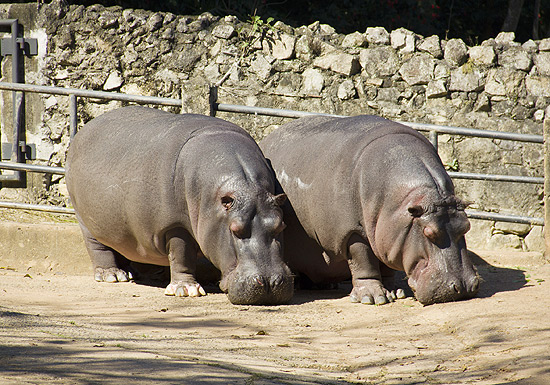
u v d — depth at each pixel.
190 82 34.78
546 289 24.58
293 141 28.70
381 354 17.94
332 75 39.16
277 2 57.50
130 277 30.25
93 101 40.88
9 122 41.53
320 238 26.38
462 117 38.22
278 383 14.33
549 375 15.05
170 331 20.00
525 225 37.06
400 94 38.75
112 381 13.21
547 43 38.19
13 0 48.19
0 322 18.39
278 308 23.94
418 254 23.36
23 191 41.28
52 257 32.31
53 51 41.38
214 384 13.65
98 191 27.88
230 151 25.52
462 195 37.88
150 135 27.14
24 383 12.55
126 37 40.88
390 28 57.06
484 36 61.69
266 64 39.72
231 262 24.67
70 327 19.02
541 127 37.91
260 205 24.59
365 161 24.73
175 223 25.94
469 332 19.45
